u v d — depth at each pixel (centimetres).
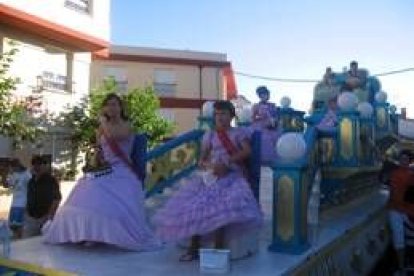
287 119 1368
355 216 941
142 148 682
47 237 662
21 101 1858
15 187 1147
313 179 800
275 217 635
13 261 487
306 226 652
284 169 635
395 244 959
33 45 2014
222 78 3828
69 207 653
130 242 634
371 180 1293
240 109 1248
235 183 585
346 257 789
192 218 570
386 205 1112
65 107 2127
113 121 666
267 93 1242
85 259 594
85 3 2169
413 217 956
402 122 1992
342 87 1351
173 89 3756
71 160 2128
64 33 2048
